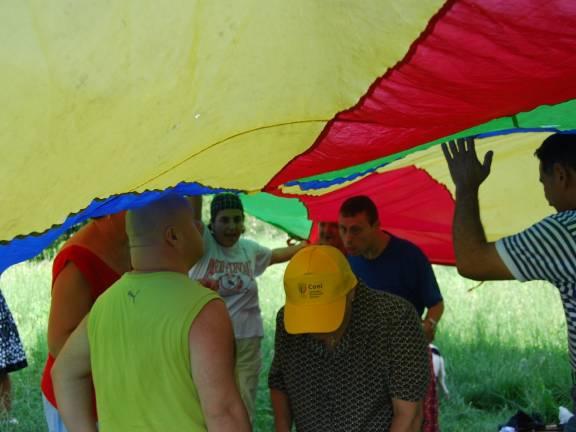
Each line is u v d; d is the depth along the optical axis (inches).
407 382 114.8
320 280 112.7
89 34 64.1
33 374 280.1
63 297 131.6
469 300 409.4
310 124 98.8
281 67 78.9
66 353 112.8
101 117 72.3
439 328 340.8
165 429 100.8
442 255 250.1
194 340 99.7
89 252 134.0
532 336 331.0
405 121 104.6
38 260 587.5
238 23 69.9
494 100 97.3
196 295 102.6
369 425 117.1
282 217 245.8
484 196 223.3
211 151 95.0
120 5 63.1
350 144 115.8
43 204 78.5
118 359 103.2
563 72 87.2
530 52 80.7
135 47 67.6
